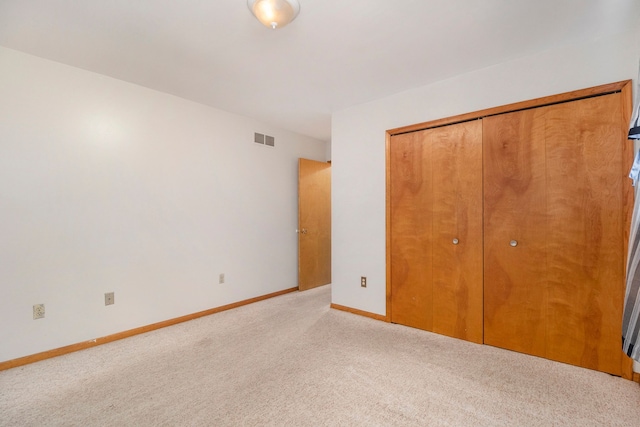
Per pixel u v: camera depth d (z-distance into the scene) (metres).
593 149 2.04
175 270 3.08
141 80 2.73
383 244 3.10
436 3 1.70
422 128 2.83
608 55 2.00
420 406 1.69
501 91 2.41
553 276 2.18
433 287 2.76
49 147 2.35
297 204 4.51
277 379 1.98
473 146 2.54
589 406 1.67
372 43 2.12
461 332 2.60
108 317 2.62
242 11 1.77
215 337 2.68
